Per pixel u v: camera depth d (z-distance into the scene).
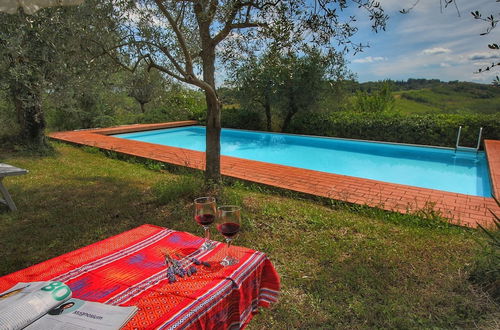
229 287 1.37
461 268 2.79
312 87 12.38
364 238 3.48
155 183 5.52
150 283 1.34
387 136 11.39
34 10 2.67
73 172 6.27
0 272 2.80
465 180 7.80
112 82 4.61
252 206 4.45
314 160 10.09
